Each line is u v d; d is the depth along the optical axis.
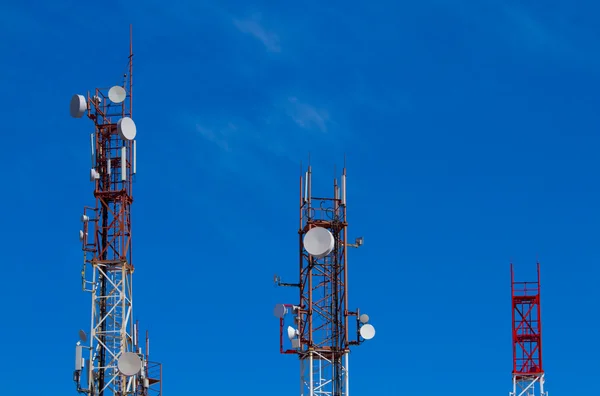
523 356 111.88
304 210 100.38
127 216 98.25
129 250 97.69
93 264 96.56
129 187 98.69
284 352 97.56
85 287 96.06
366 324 98.06
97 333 95.75
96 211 97.94
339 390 96.81
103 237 97.69
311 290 98.25
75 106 99.06
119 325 96.50
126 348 95.44
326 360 97.50
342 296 98.56
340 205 100.69
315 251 96.31
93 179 97.69
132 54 101.75
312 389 96.19
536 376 111.12
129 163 99.12
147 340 102.88
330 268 99.12
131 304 96.88
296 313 97.75
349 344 97.75
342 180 101.25
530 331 112.38
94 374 95.19
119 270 97.06
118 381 95.50
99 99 100.56
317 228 96.94
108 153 99.88
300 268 99.06
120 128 98.19
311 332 97.50
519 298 113.25
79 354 94.19
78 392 93.88
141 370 98.75
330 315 98.19
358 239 100.06
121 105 100.56
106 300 96.44
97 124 100.12
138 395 98.94
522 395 110.88
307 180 100.75
